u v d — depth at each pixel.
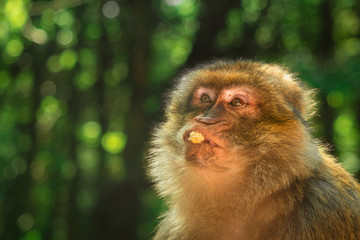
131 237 12.08
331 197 4.32
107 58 13.51
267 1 13.11
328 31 12.91
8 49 13.35
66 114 13.85
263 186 4.35
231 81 4.70
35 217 13.67
